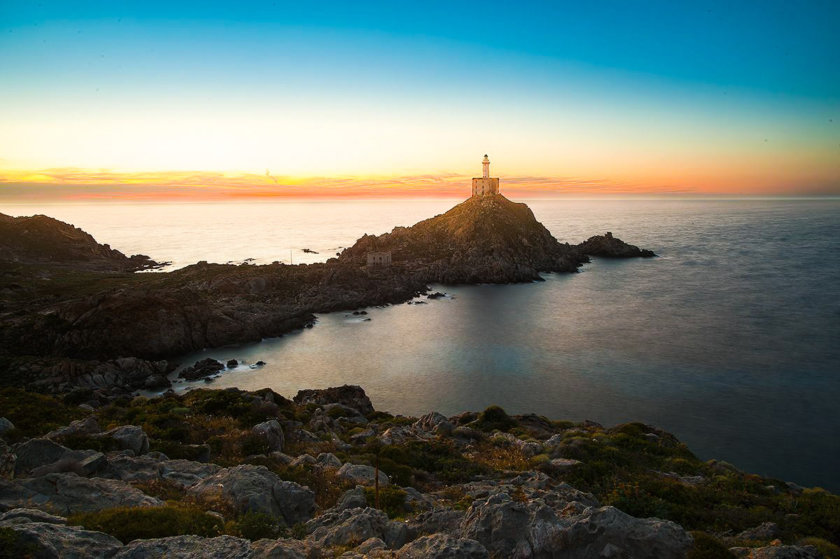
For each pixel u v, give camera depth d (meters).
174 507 20.72
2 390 46.25
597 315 152.12
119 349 114.31
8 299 139.38
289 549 16.59
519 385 101.25
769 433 79.38
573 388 98.81
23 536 14.51
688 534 18.56
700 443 76.69
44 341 110.69
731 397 92.56
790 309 150.00
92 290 154.12
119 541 16.91
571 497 29.39
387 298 174.62
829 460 71.56
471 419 61.62
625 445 48.25
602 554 17.69
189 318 126.31
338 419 59.47
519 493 29.36
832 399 90.69
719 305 157.75
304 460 34.09
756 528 29.39
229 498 23.48
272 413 47.38
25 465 24.30
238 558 16.06
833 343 119.62
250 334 132.00
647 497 32.94
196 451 33.09
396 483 34.16
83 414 44.97
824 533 30.36
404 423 60.41
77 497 21.00
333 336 137.00
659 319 145.25
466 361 116.00
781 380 99.44
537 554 17.88
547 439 52.81
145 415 44.28
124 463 27.11
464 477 37.00
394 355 121.00
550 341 128.38
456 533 19.81
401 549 17.45
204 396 56.00
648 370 106.69
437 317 155.12
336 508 24.86
